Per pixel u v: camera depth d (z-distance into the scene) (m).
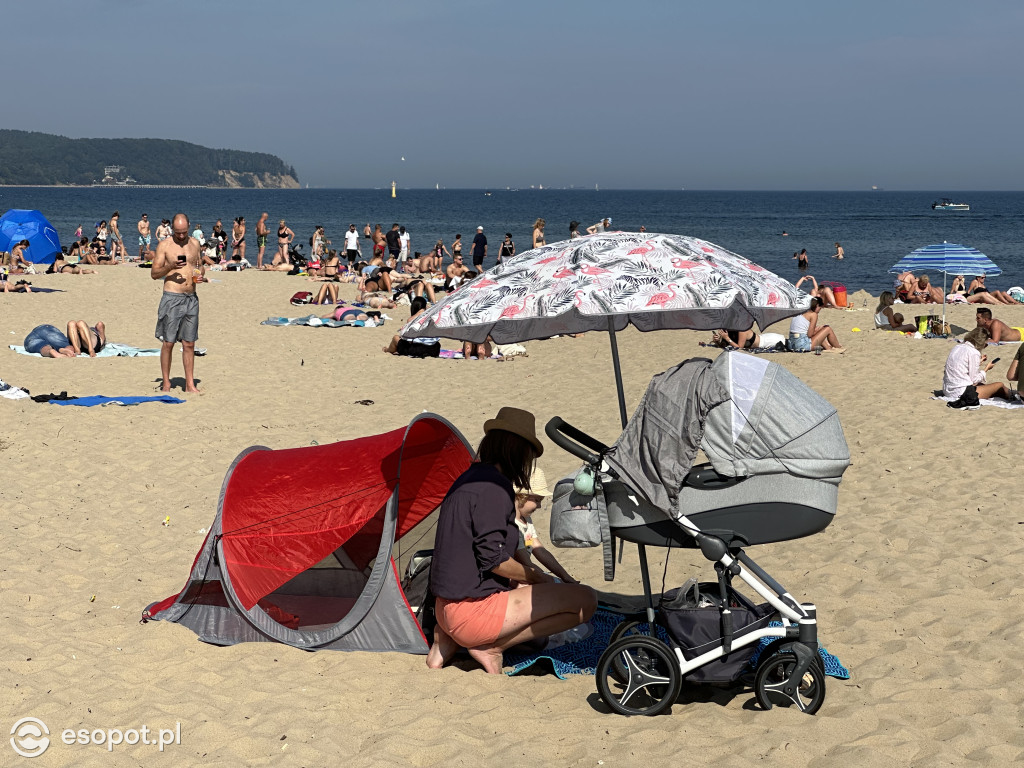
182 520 7.43
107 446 9.48
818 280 37.75
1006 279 37.81
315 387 12.84
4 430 9.88
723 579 4.34
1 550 6.60
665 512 4.15
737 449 4.13
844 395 12.17
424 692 4.61
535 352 15.86
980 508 7.35
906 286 23.86
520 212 130.75
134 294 22.88
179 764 3.89
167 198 191.50
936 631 5.25
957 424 10.25
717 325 5.44
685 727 4.19
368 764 3.88
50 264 26.98
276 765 3.88
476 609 4.72
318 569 5.90
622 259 4.30
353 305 21.81
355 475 5.42
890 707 4.35
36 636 5.20
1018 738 4.03
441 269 33.59
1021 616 5.36
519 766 3.86
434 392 12.59
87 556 6.59
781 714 4.31
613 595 5.82
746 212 149.62
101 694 4.51
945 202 171.00
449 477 6.09
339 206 148.25
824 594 5.88
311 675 4.80
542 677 4.84
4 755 3.91
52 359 14.27
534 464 4.89
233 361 14.71
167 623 5.41
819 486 4.18
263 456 5.82
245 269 31.09
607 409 11.41
